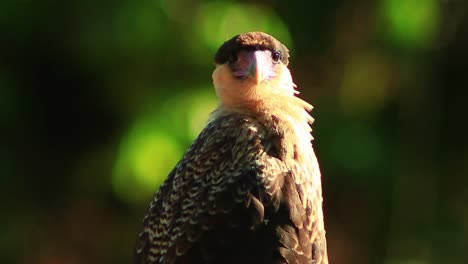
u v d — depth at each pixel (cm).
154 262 709
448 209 1319
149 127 1134
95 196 1267
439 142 1309
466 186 1325
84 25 1145
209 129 734
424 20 1197
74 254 1286
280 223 689
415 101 1292
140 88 1177
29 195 1269
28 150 1260
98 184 1255
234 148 712
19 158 1255
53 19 1168
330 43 1267
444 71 1307
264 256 686
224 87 746
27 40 1191
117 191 1151
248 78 737
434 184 1298
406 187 1280
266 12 1160
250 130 715
